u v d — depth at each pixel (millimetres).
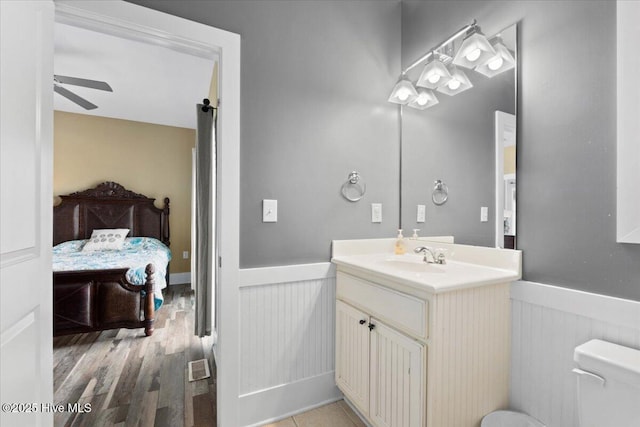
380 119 1888
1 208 759
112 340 2572
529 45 1227
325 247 1684
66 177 4203
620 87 941
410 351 1128
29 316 913
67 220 4074
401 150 1941
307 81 1635
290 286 1583
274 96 1539
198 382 1912
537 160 1195
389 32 1935
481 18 1436
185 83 3166
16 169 830
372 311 1362
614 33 969
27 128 887
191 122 4629
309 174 1635
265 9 1524
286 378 1569
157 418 1566
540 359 1157
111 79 3064
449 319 1082
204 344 2498
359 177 1798
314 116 1652
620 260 956
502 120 1330
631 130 920
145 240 4199
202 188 2461
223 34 1401
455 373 1103
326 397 1675
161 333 2742
